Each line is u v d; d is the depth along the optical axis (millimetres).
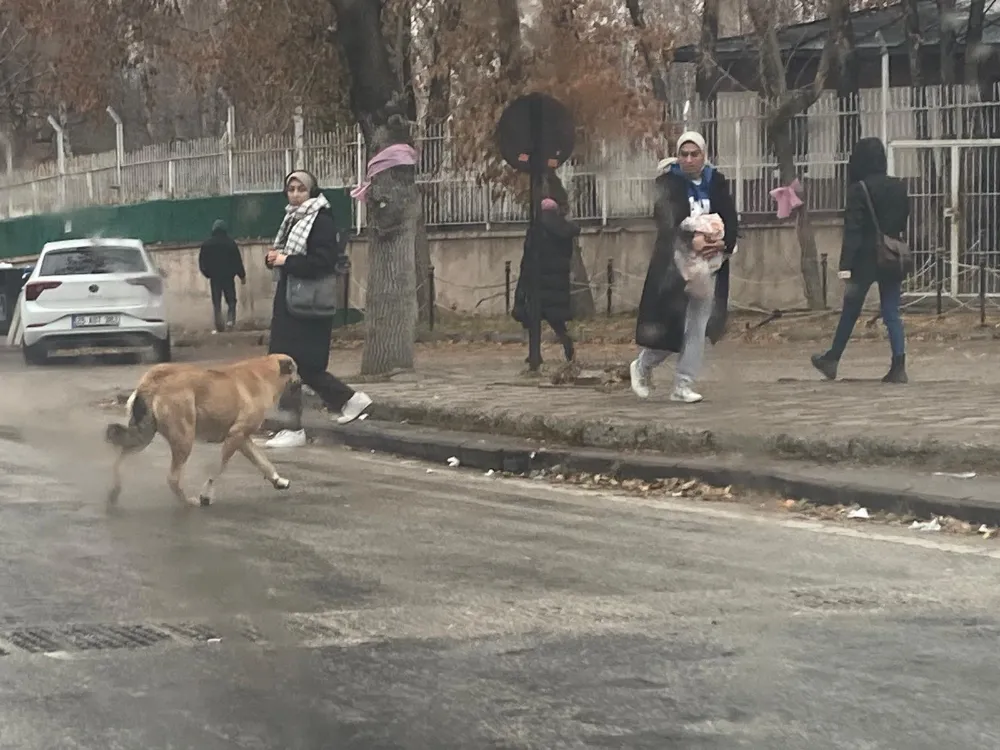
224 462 9008
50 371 19219
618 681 5293
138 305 20609
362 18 14188
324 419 12211
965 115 22922
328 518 8523
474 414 11344
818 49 28297
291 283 11695
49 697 5113
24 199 34438
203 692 5180
